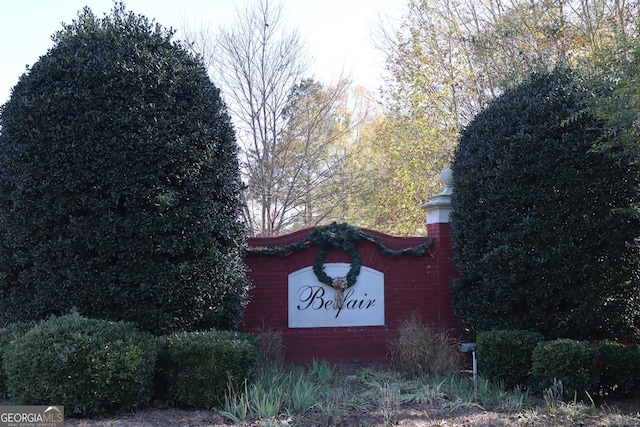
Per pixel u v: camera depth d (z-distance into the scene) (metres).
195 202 7.96
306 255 9.95
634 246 8.22
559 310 8.48
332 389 7.75
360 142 23.83
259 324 9.74
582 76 8.77
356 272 9.92
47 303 7.49
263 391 7.05
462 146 9.39
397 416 6.72
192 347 7.02
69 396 6.34
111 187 7.50
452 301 9.63
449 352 8.93
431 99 17.98
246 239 9.23
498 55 15.68
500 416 6.77
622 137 7.25
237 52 19.73
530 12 15.88
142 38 8.21
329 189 21.44
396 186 20.47
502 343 8.02
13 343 6.50
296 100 20.56
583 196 8.17
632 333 8.41
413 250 10.12
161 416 6.64
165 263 7.71
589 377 7.26
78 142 7.46
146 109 7.75
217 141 8.36
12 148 7.53
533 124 8.42
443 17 18.34
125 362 6.43
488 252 8.69
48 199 7.41
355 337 9.86
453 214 9.53
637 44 7.25
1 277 7.65
